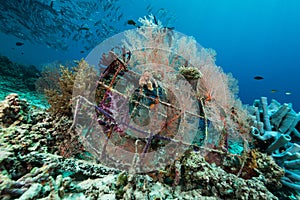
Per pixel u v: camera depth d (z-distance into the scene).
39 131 1.95
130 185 1.56
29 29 14.16
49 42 16.02
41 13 12.77
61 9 12.77
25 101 2.21
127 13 19.61
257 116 3.87
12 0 11.84
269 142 3.31
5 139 1.65
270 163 2.58
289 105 3.89
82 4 12.95
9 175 1.42
